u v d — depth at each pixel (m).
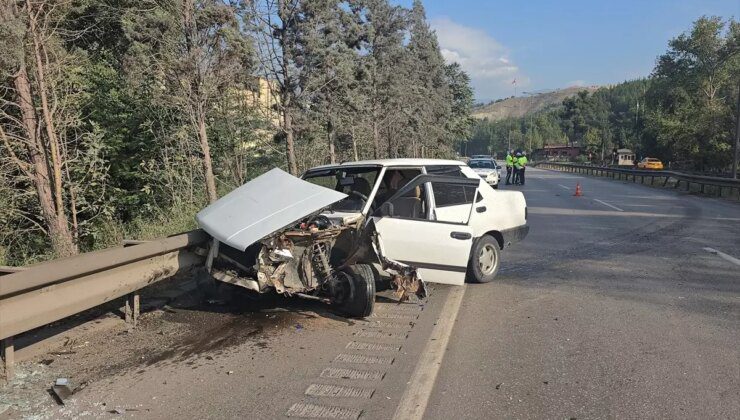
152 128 12.55
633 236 12.16
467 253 6.78
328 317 6.18
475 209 7.68
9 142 8.48
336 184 7.55
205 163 10.47
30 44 7.74
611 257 9.71
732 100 55.31
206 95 10.17
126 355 4.96
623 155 93.94
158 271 5.76
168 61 9.87
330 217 6.58
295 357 4.95
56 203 8.21
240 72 10.69
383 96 21.42
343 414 3.86
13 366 4.41
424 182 6.89
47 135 8.65
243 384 4.36
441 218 7.17
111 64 13.13
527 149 147.25
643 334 5.57
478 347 5.25
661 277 8.09
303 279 6.09
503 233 8.17
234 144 14.05
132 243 5.64
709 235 12.22
